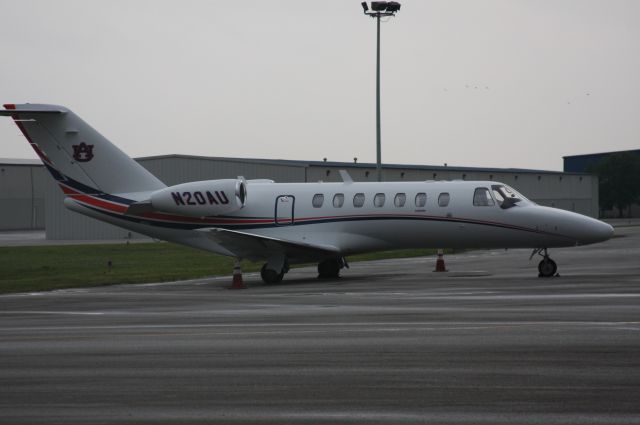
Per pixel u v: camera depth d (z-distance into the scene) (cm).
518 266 7762
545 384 2395
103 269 8500
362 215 6644
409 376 2534
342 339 3219
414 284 5772
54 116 6894
